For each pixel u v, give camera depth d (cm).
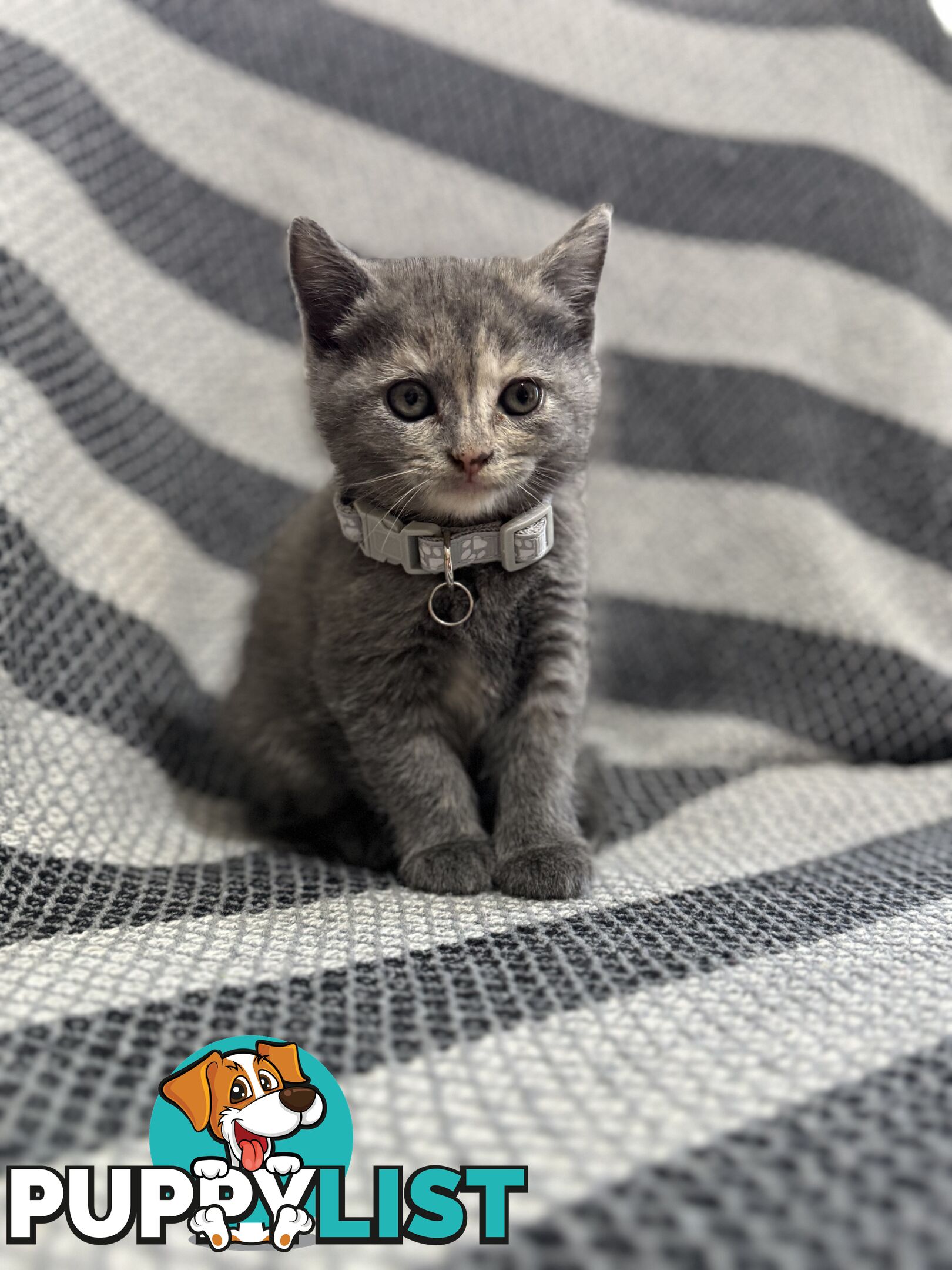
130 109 46
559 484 35
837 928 28
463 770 36
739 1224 17
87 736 37
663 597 51
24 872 32
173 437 46
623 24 52
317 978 25
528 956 27
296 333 49
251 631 41
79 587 40
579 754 38
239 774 41
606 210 35
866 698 47
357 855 36
